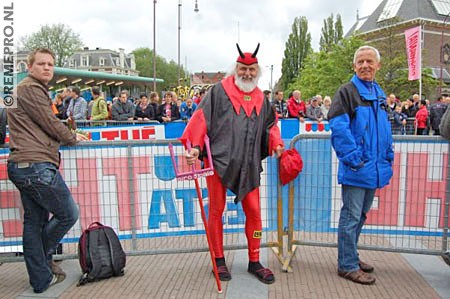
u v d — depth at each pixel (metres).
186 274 3.62
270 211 4.09
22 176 3.03
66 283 3.47
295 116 12.79
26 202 3.19
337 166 3.89
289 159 3.48
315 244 3.80
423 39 47.31
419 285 3.36
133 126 9.42
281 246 3.88
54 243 3.33
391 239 3.99
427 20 47.16
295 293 3.23
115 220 3.91
